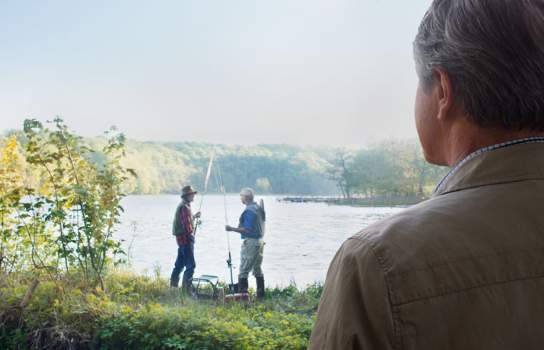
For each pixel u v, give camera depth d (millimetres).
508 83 673
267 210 47500
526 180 659
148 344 4852
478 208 645
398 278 597
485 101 688
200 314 5586
